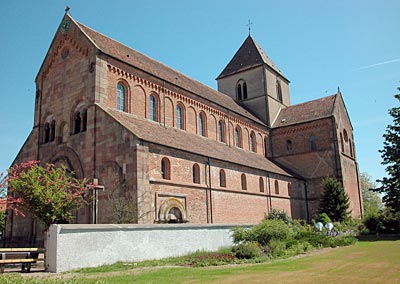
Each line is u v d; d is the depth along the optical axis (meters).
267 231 22.38
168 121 32.78
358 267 15.44
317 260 18.31
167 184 25.09
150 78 31.56
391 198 37.97
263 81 53.44
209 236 23.28
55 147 29.08
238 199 33.38
